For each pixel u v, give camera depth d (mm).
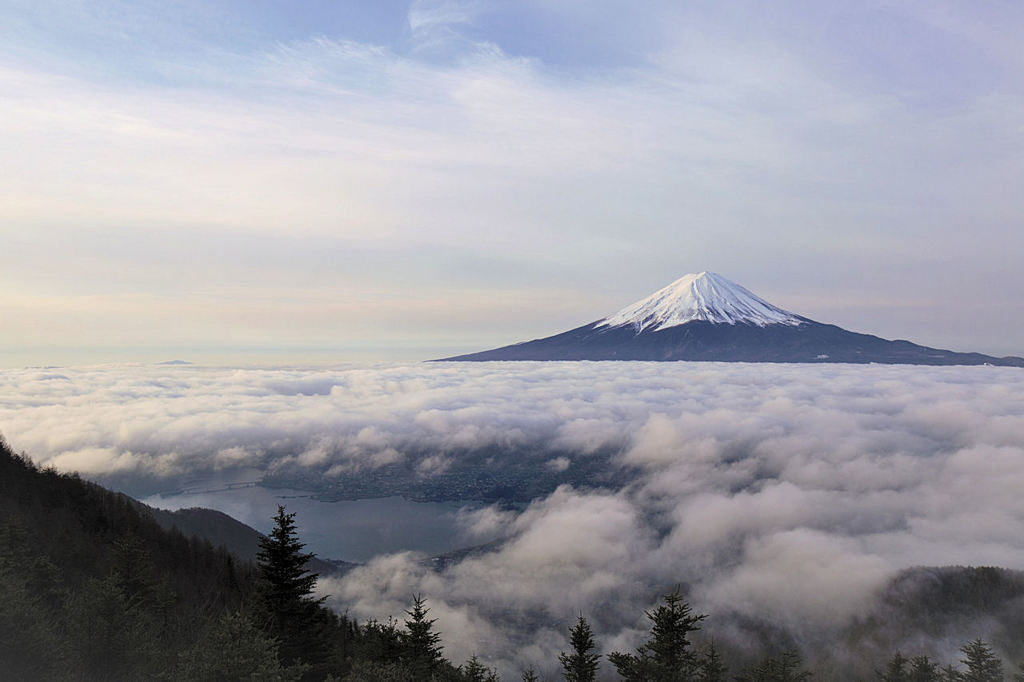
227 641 24609
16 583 26219
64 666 25812
